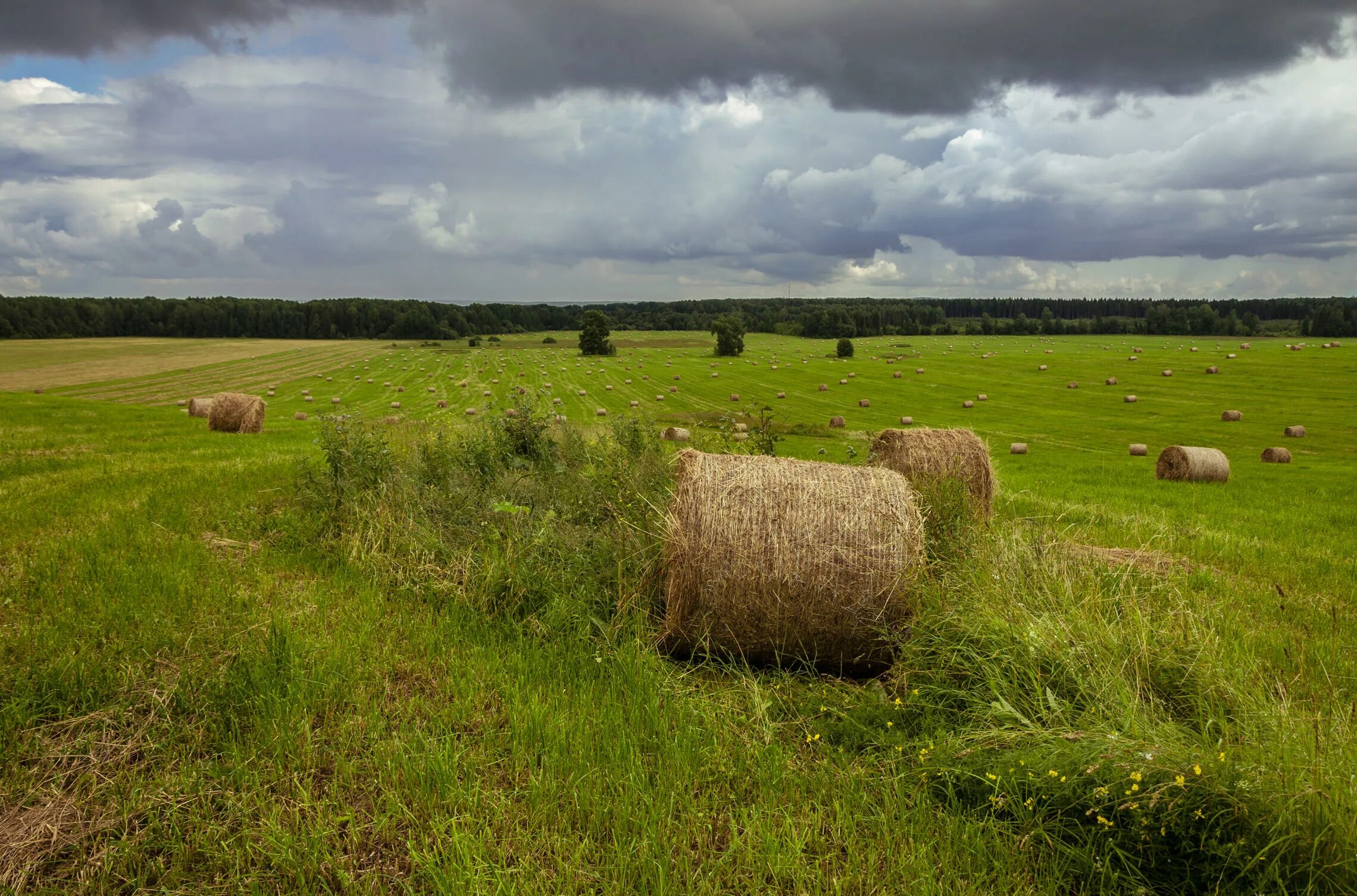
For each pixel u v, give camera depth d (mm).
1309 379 62156
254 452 15031
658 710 4234
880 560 4977
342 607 5516
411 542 6441
